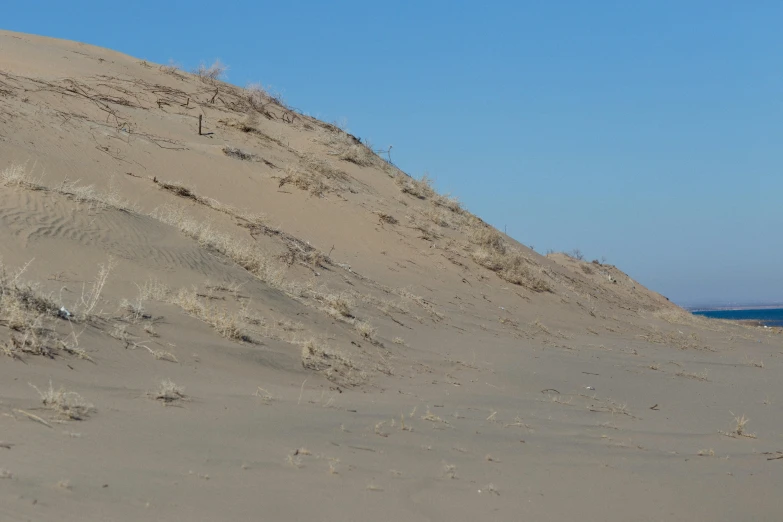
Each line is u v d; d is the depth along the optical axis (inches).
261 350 411.2
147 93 1190.9
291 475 226.1
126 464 208.4
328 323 530.9
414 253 925.8
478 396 431.2
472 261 984.3
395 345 546.3
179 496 191.5
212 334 411.5
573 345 730.8
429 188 1233.4
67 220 514.9
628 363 654.5
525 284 980.6
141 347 351.3
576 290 1137.4
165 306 428.1
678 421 430.0
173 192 786.2
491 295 887.1
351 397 372.2
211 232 642.2
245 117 1177.4
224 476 214.1
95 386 284.2
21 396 249.8
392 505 214.1
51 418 234.8
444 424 336.2
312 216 913.5
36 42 1365.7
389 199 1097.4
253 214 834.2
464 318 740.0
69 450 210.2
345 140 1295.5
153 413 265.4
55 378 280.4
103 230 524.1
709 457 337.1
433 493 232.1
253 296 516.4
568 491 255.0
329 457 252.1
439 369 500.4
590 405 454.3
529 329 776.9
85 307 379.2
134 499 183.5
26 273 416.2
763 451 360.8
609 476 282.2
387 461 259.9
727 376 657.6
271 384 362.6
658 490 269.1
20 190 539.5
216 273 533.0
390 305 682.2
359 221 951.6
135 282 459.8
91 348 326.3
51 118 876.6
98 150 834.8
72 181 721.0
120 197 711.1
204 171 910.4
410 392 415.5
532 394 466.3
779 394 572.4
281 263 690.8
